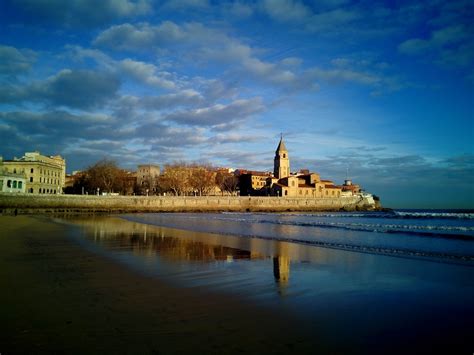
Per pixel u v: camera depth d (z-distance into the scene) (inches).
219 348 274.8
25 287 450.3
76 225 1690.5
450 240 1191.6
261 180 7623.0
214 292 450.0
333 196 6825.8
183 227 1756.9
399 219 3164.4
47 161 5246.1
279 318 352.2
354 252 858.1
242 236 1284.4
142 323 327.3
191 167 6107.3
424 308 394.0
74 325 317.4
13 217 2287.2
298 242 1088.8
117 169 5290.4
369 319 354.0
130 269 593.0
